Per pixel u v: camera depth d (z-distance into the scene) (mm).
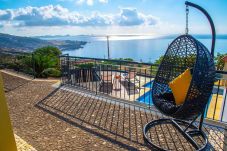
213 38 3064
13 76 7992
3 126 2381
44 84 6645
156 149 3031
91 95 5441
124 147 3090
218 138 3303
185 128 3549
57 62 8930
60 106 4727
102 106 4688
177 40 3615
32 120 4020
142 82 8562
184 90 3199
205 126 3674
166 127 3686
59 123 3881
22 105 4820
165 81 3777
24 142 3180
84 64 7031
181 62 3658
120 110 4441
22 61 8672
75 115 4230
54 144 3170
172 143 3189
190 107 2885
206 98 2924
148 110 4398
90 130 3604
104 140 3281
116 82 7613
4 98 2396
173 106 3113
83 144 3168
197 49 2908
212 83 2963
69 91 5805
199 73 2828
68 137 3373
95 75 7047
